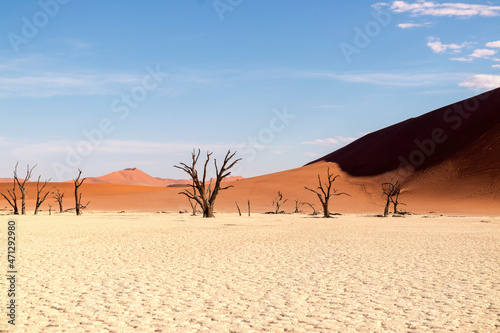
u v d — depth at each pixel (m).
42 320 8.39
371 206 88.88
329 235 26.36
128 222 39.50
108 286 11.39
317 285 11.51
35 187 139.25
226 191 103.12
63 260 15.82
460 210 77.00
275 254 17.59
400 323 8.12
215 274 13.12
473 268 14.07
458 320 8.30
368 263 15.18
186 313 8.87
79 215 57.59
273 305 9.48
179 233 27.52
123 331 7.73
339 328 7.84
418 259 16.12
